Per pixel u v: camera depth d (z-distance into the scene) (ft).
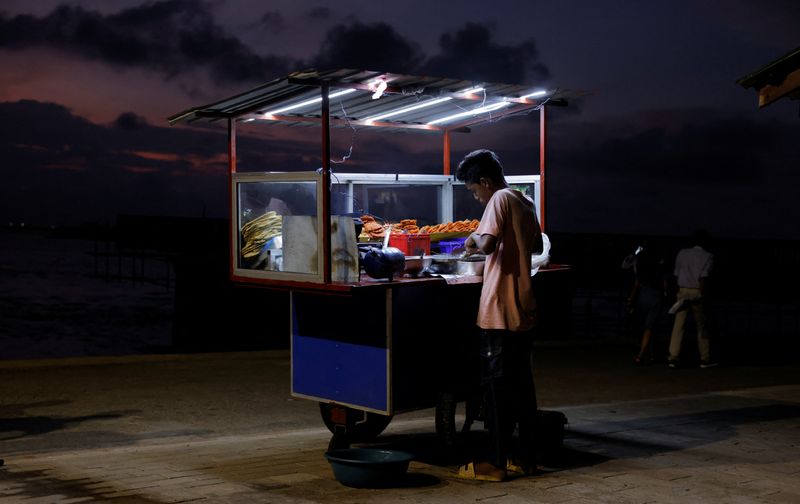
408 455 17.54
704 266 41.73
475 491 16.48
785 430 25.02
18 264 297.12
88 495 16.11
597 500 15.71
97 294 202.80
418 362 19.10
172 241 188.85
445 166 25.12
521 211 17.79
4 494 16.34
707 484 17.33
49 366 38.52
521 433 18.53
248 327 103.76
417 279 18.79
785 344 54.90
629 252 96.94
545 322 62.18
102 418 28.45
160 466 19.60
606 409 29.12
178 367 39.11
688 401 31.19
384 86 18.88
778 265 90.27
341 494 16.14
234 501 15.47
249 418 28.78
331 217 18.29
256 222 20.34
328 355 19.83
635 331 53.21
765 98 20.20
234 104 20.21
